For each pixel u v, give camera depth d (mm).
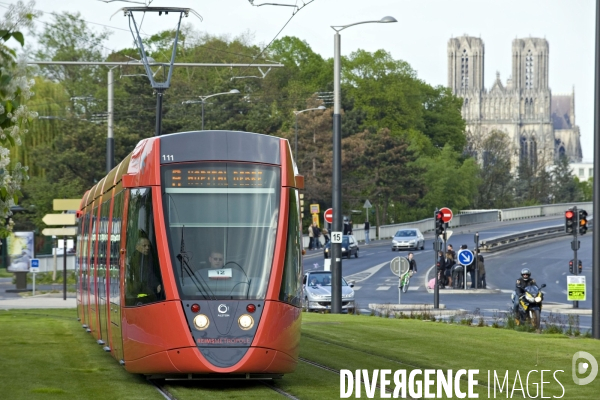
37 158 185625
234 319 36875
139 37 86625
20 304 105188
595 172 61969
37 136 186500
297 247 38875
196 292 37062
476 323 78875
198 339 36625
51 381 38031
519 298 73250
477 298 119812
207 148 38844
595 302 61938
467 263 119688
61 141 193625
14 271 137125
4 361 44469
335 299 87875
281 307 37500
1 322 70688
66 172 191500
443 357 47875
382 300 117125
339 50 91188
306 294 100375
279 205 38594
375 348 51719
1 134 27031
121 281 40500
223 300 37031
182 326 36625
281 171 39156
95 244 56344
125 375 40625
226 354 36562
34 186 173000
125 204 40594
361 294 127000
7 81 24656
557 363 45844
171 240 37594
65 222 104500
